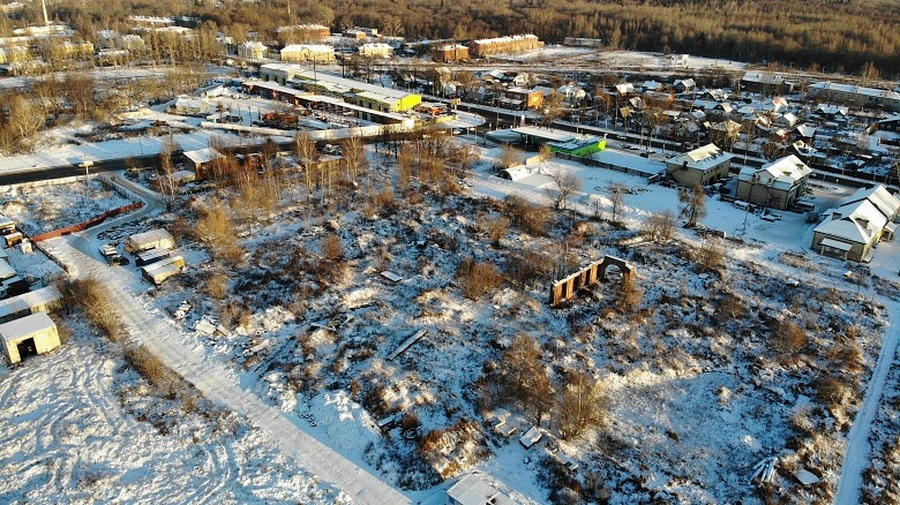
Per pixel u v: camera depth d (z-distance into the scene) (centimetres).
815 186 11825
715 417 6181
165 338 6938
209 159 11281
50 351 6675
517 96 17812
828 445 5809
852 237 8975
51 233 9075
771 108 16962
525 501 5138
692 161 11544
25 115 12638
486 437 5784
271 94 17550
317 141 13425
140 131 13700
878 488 5344
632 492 5259
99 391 6153
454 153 12600
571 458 5578
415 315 7381
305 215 9862
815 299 7975
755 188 10900
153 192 10694
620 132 15388
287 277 8025
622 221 10081
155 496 5091
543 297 7900
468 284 7912
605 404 6275
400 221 9756
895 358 6975
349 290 7825
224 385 6297
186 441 5625
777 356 6962
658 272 8581
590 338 7169
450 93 18650
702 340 7231
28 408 5916
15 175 11238
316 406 6022
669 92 19125
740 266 8788
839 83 19900
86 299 7362
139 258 8256
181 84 17612
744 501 5225
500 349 6881
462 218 9919
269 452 5531
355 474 5347
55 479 5191
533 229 9631
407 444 5625
